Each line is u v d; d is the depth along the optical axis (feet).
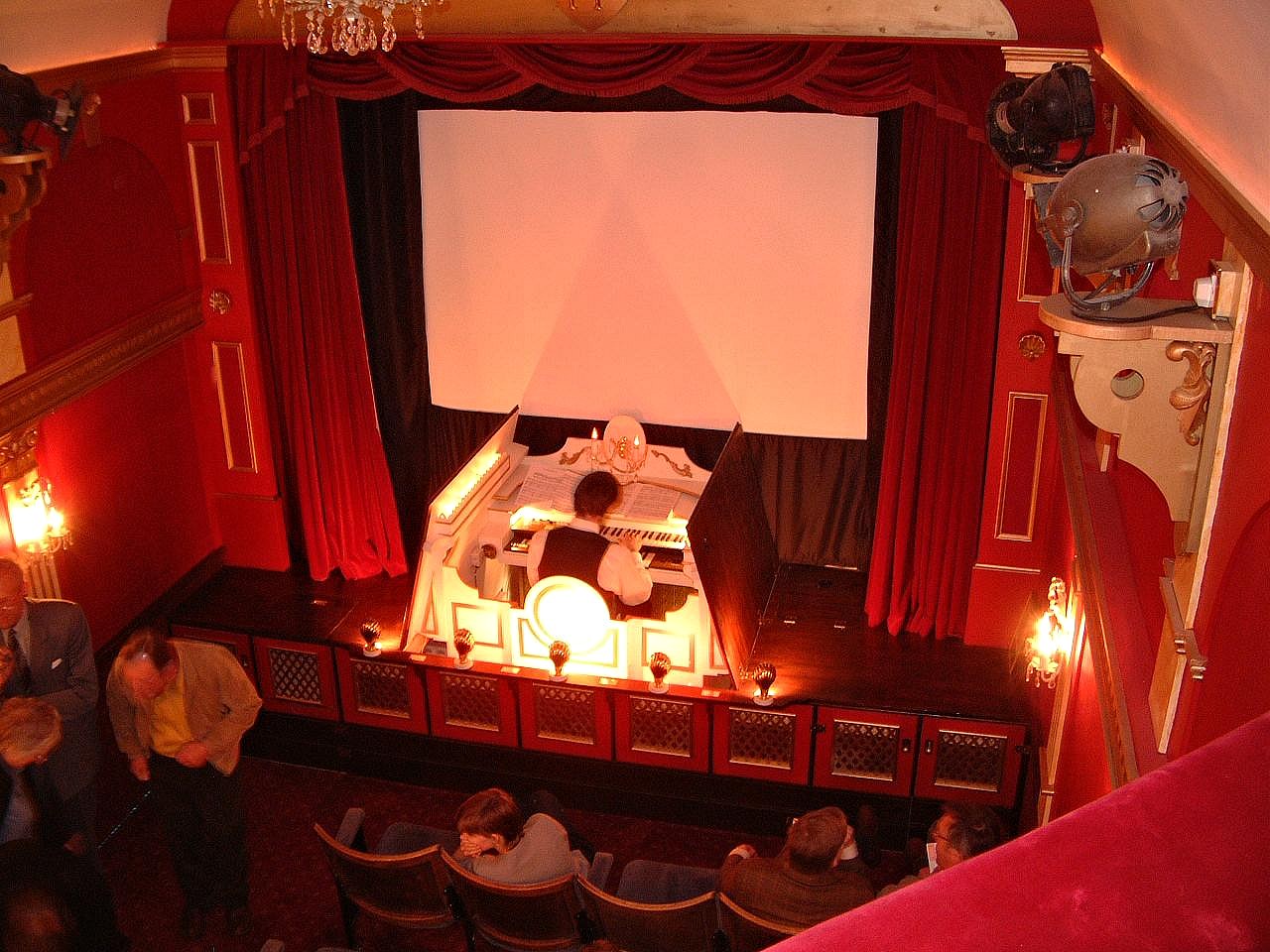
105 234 20.36
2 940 11.55
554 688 20.71
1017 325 19.70
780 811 20.86
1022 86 12.73
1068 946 2.38
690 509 22.11
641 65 19.20
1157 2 9.64
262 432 23.71
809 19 18.31
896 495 21.43
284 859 20.01
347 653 21.57
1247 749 2.89
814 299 21.88
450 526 20.77
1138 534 13.12
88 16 19.21
